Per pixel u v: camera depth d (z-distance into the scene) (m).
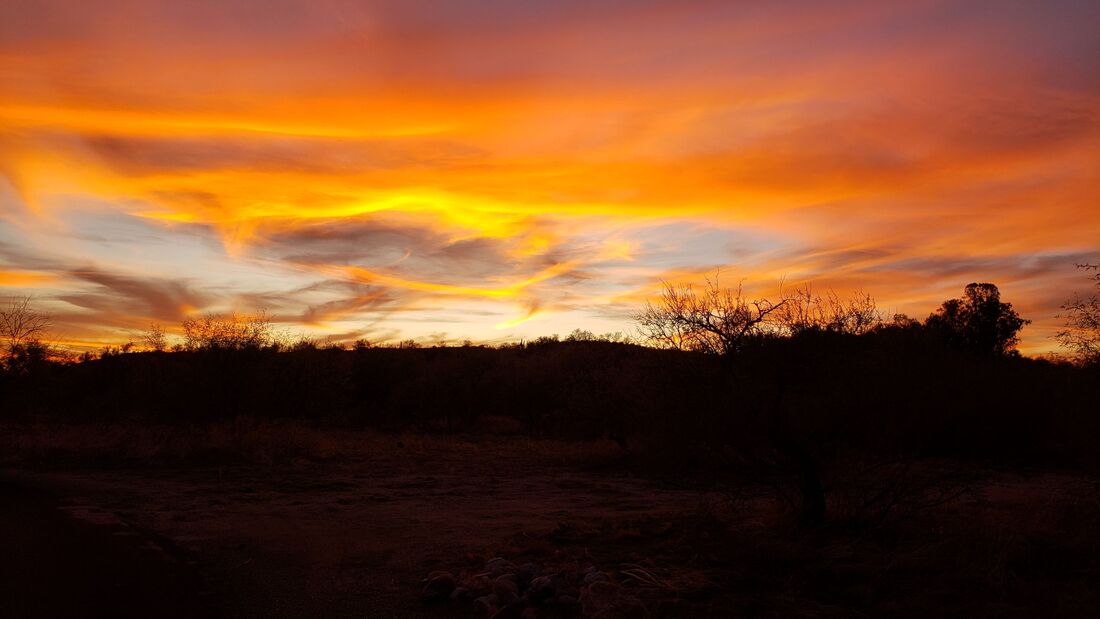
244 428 25.44
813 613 6.85
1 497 13.87
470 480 19.56
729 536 9.47
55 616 6.30
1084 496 11.41
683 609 6.92
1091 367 11.89
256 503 14.52
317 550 9.83
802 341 10.18
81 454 21.77
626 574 7.97
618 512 13.83
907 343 11.08
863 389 10.11
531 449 28.61
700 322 10.65
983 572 7.83
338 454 24.52
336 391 34.31
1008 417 20.55
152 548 9.45
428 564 8.94
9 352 29.58
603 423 26.55
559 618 6.75
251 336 28.53
